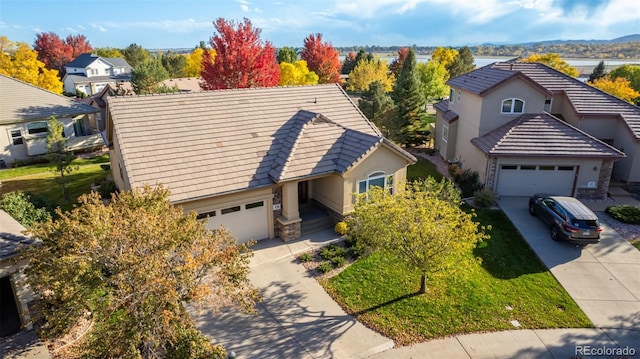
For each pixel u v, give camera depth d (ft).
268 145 62.34
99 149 110.11
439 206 43.68
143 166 53.72
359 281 50.03
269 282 49.75
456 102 95.35
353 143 63.10
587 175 73.77
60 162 74.49
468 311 44.91
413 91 109.50
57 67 264.52
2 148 94.48
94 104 125.49
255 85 113.91
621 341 40.78
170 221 35.83
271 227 60.44
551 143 73.61
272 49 117.29
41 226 35.81
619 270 53.11
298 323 42.78
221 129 62.13
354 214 48.32
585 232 56.70
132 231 32.50
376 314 44.24
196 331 32.27
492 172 74.84
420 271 46.37
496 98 80.23
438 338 40.91
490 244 59.72
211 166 56.59
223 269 34.27
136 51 303.89
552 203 62.64
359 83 198.90
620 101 85.87
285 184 57.98
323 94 77.15
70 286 30.48
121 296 30.14
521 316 44.45
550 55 157.07
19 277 39.09
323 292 47.96
